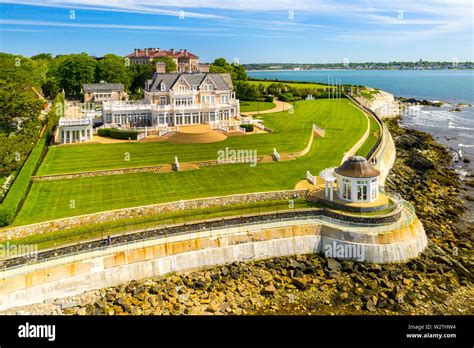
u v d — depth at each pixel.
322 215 52.62
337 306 40.97
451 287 44.25
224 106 110.75
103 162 74.25
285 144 88.19
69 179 66.56
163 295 41.28
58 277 41.09
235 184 63.94
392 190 73.19
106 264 43.12
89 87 140.50
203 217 52.19
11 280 39.22
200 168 73.25
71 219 50.41
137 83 167.25
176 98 108.00
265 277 45.06
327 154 83.31
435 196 72.44
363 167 54.91
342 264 47.62
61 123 89.50
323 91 185.88
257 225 50.09
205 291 42.69
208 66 191.38
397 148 106.88
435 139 122.88
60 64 166.25
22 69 110.12
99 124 105.38
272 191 59.81
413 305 41.12
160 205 54.91
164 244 45.84
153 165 72.50
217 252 47.66
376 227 49.69
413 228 51.25
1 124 87.44
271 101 160.75
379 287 44.00
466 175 87.06
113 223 50.50
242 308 40.09
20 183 60.09
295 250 50.00
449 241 54.59
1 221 47.69
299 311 39.94
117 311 38.78
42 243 45.41
